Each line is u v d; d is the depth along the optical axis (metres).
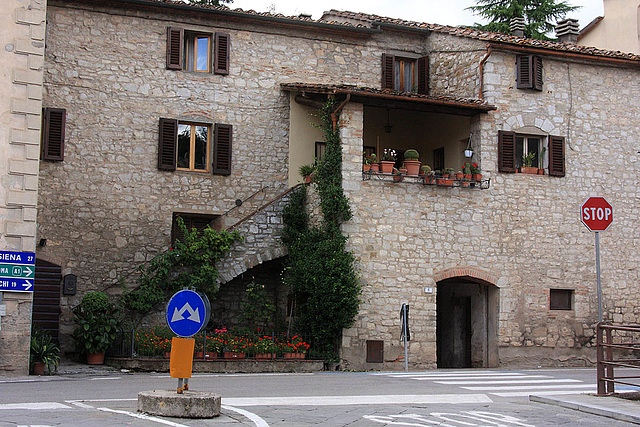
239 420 8.93
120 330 17.91
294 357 17.92
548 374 16.56
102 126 19.80
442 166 22.03
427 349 18.94
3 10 15.41
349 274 18.23
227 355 17.31
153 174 20.09
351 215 18.59
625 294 21.16
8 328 15.05
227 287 20.75
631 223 21.48
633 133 21.92
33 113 15.48
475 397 11.75
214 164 20.53
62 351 18.80
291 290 19.94
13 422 8.38
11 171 15.20
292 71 21.61
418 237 19.19
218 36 20.92
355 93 18.66
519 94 20.78
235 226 19.72
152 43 20.41
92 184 19.56
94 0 19.88
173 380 14.24
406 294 18.88
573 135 21.23
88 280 19.27
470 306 20.80
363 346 18.38
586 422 9.37
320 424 8.84
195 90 20.66
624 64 21.92
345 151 18.83
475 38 20.91
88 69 19.80
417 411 10.11
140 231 19.83
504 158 20.33
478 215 19.86
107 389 12.39
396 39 23.02
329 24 21.69
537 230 20.44
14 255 15.10
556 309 20.48
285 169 21.19
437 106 19.92
